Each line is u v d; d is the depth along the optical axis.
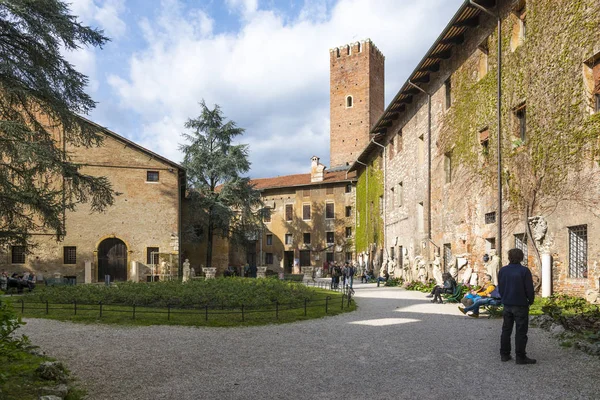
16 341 5.97
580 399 5.64
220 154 42.56
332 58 65.81
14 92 14.16
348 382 6.56
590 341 8.08
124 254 34.62
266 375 6.96
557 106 14.14
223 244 44.22
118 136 35.16
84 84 16.34
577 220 13.10
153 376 6.93
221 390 6.23
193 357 8.16
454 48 22.31
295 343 9.34
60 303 15.74
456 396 5.90
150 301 15.19
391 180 34.00
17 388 5.48
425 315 13.19
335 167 63.16
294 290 17.73
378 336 9.98
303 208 53.81
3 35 14.53
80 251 33.75
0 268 32.72
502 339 7.54
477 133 19.67
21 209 16.33
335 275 27.25
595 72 12.84
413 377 6.76
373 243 39.56
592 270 12.39
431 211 25.12
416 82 26.23
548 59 14.64
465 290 18.11
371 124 63.84
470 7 18.62
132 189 35.16
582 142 12.98
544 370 6.88
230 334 10.41
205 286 18.48
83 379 6.75
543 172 14.76
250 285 18.67
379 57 67.25
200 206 41.28
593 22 12.75
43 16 15.18
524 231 15.70
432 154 25.19
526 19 15.92
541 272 14.46
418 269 25.80
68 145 34.25
